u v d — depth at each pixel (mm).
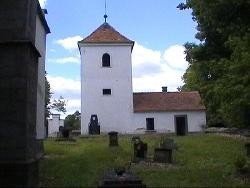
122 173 14734
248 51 18625
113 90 53094
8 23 12266
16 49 12133
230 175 17375
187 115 52375
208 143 30719
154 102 53688
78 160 21109
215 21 21297
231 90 21266
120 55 53719
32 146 12719
